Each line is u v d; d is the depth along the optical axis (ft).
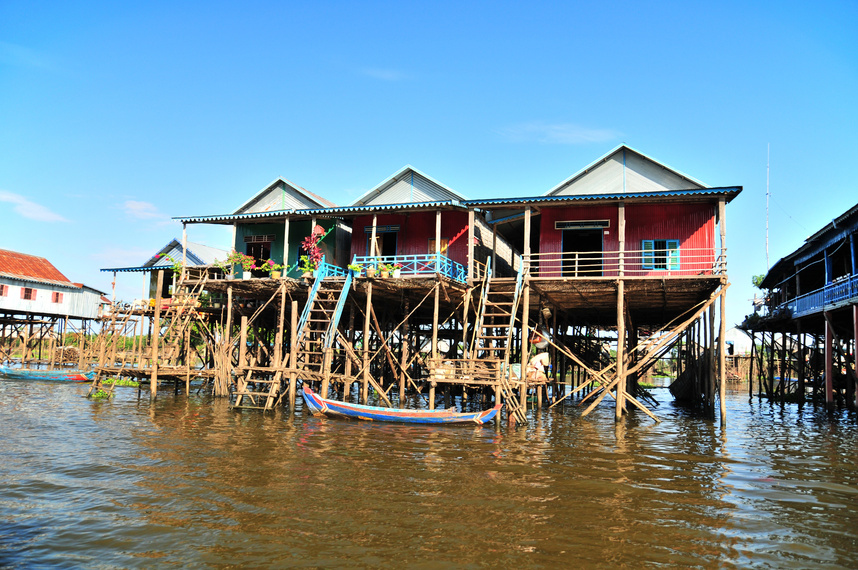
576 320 107.55
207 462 43.60
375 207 81.76
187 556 26.71
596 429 63.87
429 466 43.57
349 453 47.62
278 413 70.23
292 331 74.49
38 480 38.17
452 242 88.58
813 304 86.22
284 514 32.14
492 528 30.45
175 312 93.20
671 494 37.29
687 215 77.77
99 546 27.71
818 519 32.89
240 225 100.37
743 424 72.38
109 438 52.60
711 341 77.77
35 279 143.23
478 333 72.95
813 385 100.01
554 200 75.10
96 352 140.05
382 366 97.14
